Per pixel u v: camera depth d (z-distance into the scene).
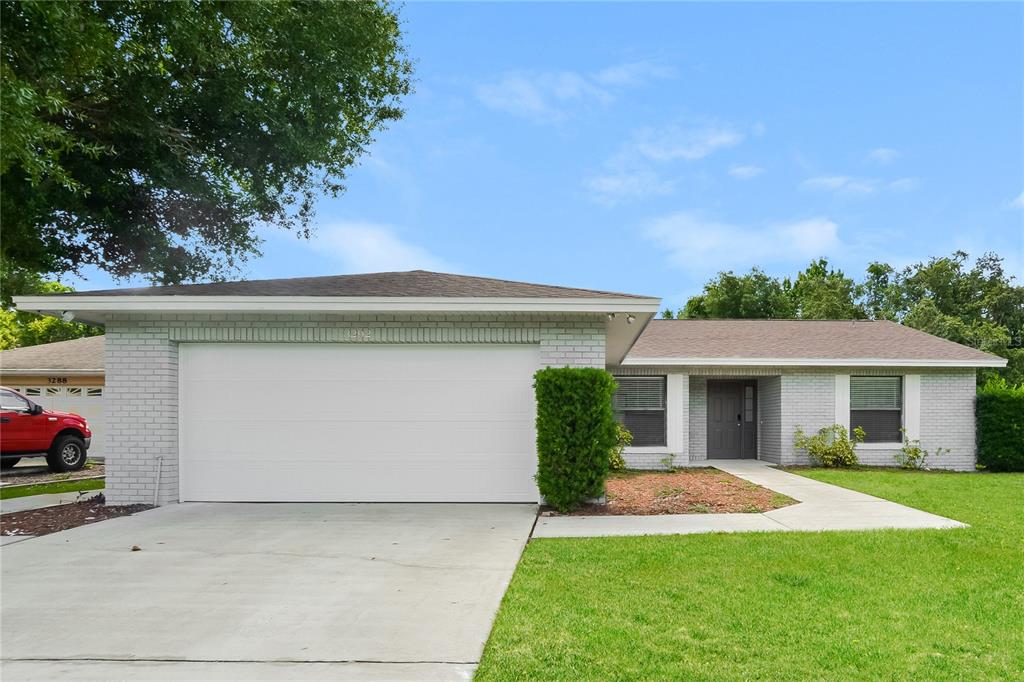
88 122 11.61
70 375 18.27
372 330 9.16
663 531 7.22
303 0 13.61
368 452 9.20
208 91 13.12
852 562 5.75
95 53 8.93
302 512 8.41
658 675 3.45
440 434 9.21
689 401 16.62
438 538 6.82
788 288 38.25
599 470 8.55
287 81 14.34
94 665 3.64
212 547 6.44
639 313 8.72
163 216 15.37
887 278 36.72
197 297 8.47
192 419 9.24
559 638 3.95
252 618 4.38
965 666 3.57
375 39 15.38
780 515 8.28
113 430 9.06
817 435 15.67
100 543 6.64
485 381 9.25
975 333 28.02
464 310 8.54
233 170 14.84
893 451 15.92
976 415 15.93
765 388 16.73
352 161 16.97
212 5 11.62
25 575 5.46
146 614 4.47
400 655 3.73
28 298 8.41
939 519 7.97
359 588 5.04
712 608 4.50
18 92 6.88
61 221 13.97
